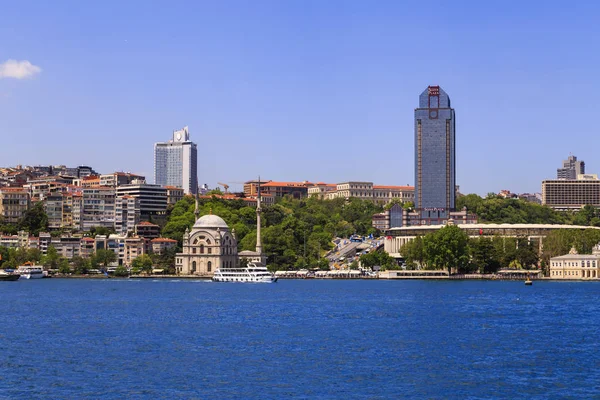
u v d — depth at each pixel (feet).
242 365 614.75
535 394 522.06
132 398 516.73
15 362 631.97
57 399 515.09
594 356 648.38
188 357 650.84
